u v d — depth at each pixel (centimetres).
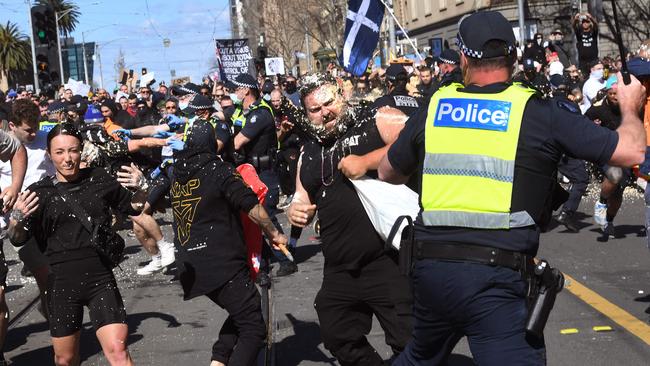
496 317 362
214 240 549
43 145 744
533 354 362
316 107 494
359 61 1287
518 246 364
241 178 547
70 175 530
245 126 960
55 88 2628
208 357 667
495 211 365
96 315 522
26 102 729
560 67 1756
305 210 507
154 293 904
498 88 376
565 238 1076
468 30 379
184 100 1068
